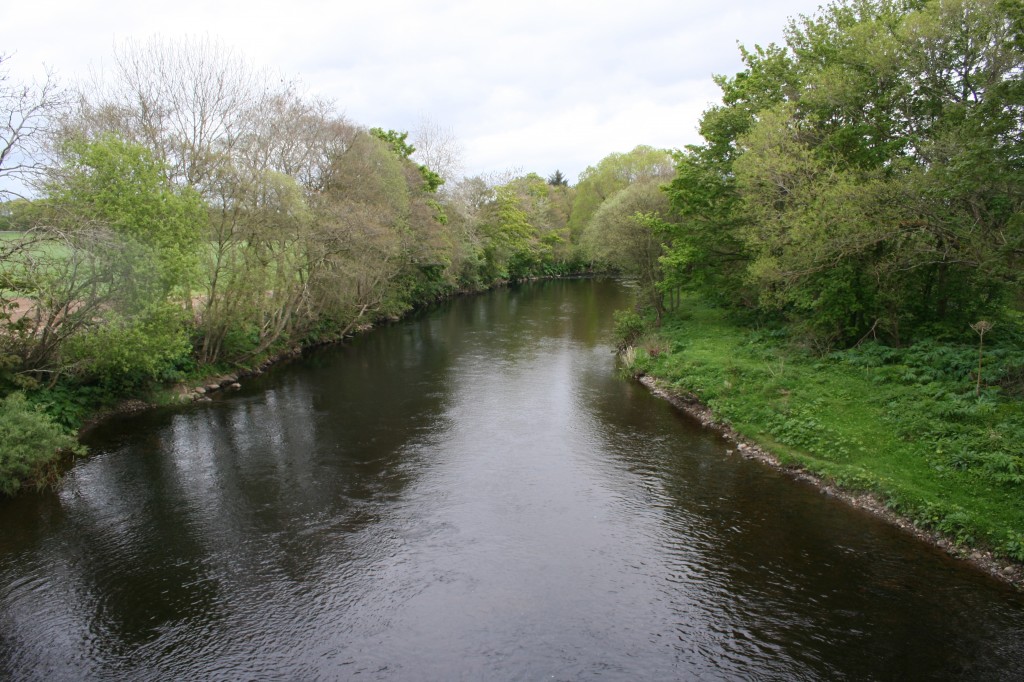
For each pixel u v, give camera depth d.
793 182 20.89
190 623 10.48
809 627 10.19
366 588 11.40
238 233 25.55
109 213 18.59
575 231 89.44
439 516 14.14
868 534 12.95
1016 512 12.13
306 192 32.19
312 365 30.70
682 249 29.78
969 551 11.88
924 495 13.40
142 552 12.66
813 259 19.20
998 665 9.17
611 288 71.94
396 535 13.28
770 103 26.91
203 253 24.19
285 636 10.13
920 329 22.44
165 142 24.64
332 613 10.71
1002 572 11.26
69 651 9.82
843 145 22.08
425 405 23.03
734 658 9.52
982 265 15.96
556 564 12.15
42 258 17.33
